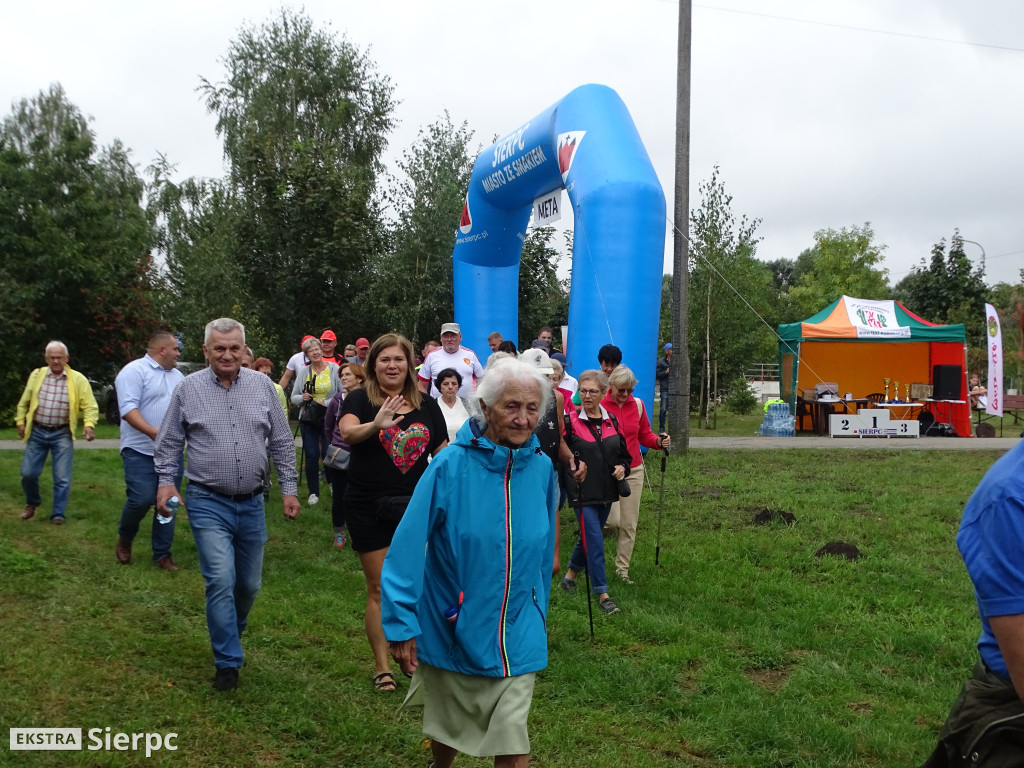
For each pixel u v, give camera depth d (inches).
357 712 174.4
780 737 171.5
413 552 120.6
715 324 881.5
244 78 1157.1
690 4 561.0
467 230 613.9
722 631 241.6
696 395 972.6
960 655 220.2
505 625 122.6
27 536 312.5
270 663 200.7
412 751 160.4
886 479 463.2
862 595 271.7
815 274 1599.4
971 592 274.8
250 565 191.9
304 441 414.6
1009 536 82.3
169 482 183.2
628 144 456.1
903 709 189.0
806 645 229.9
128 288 931.3
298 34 1167.0
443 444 193.3
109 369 947.3
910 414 781.9
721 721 179.5
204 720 165.5
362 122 1181.7
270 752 156.7
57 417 342.0
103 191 1051.9
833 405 803.4
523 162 528.7
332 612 245.6
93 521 349.7
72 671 182.1
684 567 302.7
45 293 877.2
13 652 190.2
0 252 887.7
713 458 531.5
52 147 1059.9
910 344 880.9
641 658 217.6
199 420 182.4
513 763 119.8
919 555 318.7
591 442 255.0
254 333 786.2
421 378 371.2
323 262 783.7
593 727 177.2
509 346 400.8
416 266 840.9
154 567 280.1
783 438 690.8
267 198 815.7
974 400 840.9
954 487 441.4
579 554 272.1
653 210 438.9
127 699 171.3
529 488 126.2
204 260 1005.8
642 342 434.0
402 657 118.6
